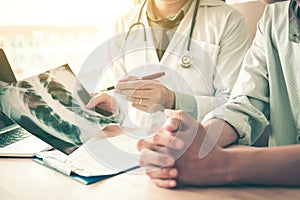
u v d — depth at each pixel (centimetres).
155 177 49
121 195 46
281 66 82
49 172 54
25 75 112
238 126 65
